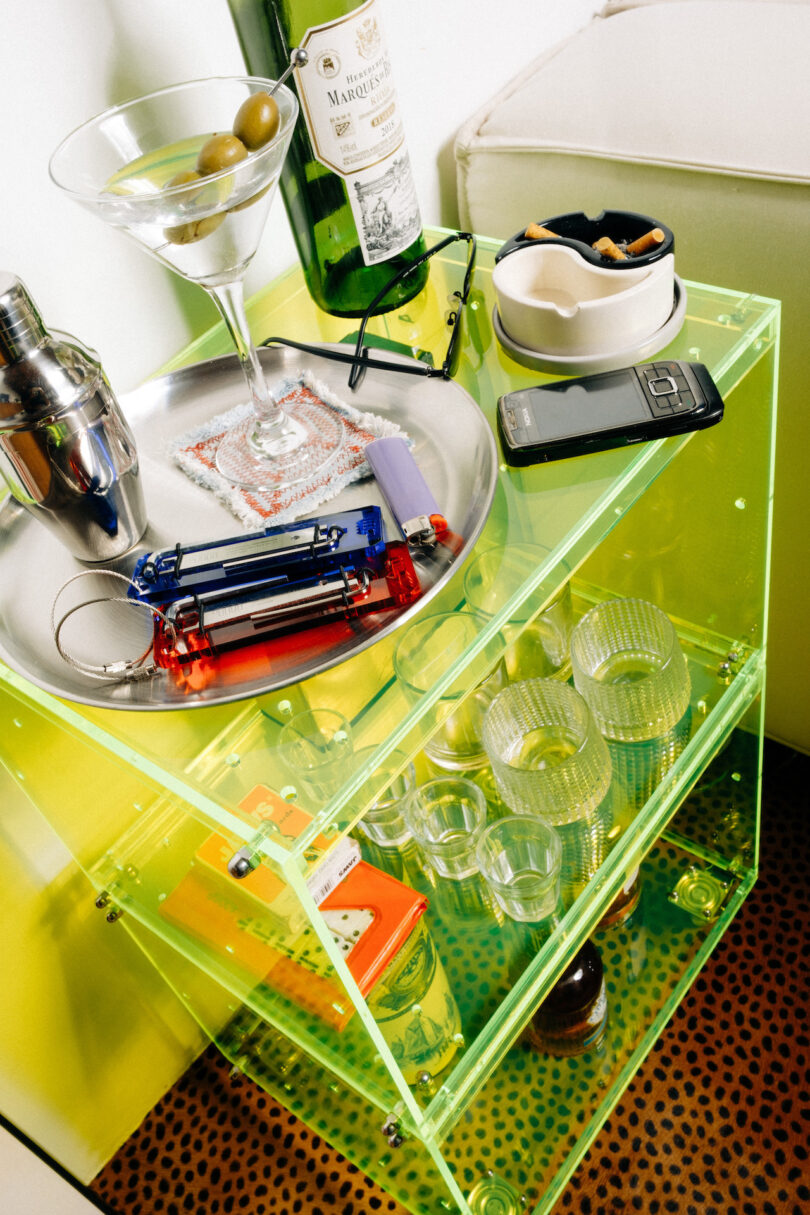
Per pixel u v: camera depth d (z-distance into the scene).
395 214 0.62
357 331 0.69
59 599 0.52
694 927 0.90
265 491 0.55
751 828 0.89
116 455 0.50
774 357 0.62
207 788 0.44
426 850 0.66
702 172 0.68
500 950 0.64
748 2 0.81
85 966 0.79
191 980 0.80
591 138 0.73
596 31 0.85
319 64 0.54
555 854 0.63
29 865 0.70
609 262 0.58
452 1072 0.59
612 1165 0.80
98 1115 0.86
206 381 0.64
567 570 0.52
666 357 0.59
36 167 0.56
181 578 0.49
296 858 0.40
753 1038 0.85
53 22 0.54
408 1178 0.71
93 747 0.51
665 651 0.71
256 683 0.45
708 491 0.73
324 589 0.47
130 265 0.63
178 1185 0.86
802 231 0.67
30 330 0.46
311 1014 0.62
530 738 0.72
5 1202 0.76
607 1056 0.83
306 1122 0.83
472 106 0.83
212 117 0.57
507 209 0.79
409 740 0.45
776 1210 0.76
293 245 0.75
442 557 0.49
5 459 0.47
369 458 0.54
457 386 0.58
